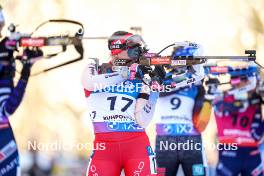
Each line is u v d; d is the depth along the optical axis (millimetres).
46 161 33531
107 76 16516
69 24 39812
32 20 40531
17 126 41406
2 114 15891
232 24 44312
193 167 20688
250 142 22781
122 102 16625
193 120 20734
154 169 16609
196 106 20672
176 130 20750
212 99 20781
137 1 45750
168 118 20797
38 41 15711
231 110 22766
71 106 42406
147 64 17031
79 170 34000
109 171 16484
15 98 15695
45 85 41781
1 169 15906
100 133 16688
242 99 22688
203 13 44875
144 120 16641
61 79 41875
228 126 22906
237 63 26969
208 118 20766
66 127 42219
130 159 16531
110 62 17078
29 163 33312
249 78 21938
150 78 17062
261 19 43844
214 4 44656
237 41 44125
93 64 16906
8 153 15992
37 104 41906
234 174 22969
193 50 19547
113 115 16625
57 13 42156
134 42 16953
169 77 17812
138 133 16688
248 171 22859
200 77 18297
